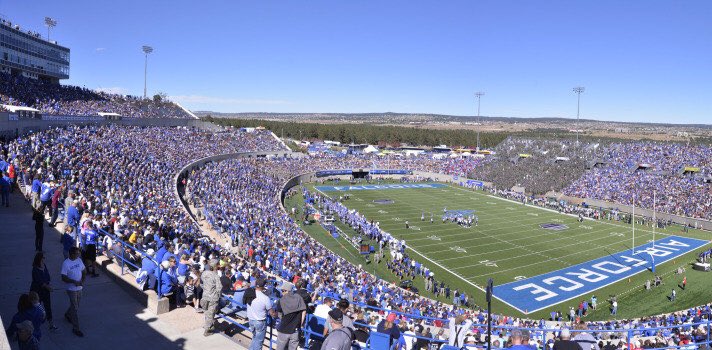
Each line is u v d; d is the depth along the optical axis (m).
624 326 30.09
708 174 90.94
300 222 67.94
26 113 54.97
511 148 128.62
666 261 54.38
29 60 85.94
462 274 48.38
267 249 39.91
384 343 11.18
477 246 58.78
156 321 13.84
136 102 97.75
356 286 35.66
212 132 103.81
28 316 10.61
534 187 102.31
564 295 43.38
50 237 22.03
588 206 91.69
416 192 102.06
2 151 35.50
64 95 79.81
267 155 107.81
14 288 15.51
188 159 73.19
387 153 146.38
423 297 40.06
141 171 51.34
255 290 12.26
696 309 36.28
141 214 30.83
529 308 40.34
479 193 103.69
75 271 12.70
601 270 50.62
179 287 15.30
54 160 38.06
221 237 41.88
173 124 98.56
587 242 62.22
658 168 98.44
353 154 135.75
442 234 64.44
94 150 51.56
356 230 65.00
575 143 120.31
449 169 123.31
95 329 13.09
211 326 13.14
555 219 77.06
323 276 35.03
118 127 76.62
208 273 13.22
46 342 12.09
